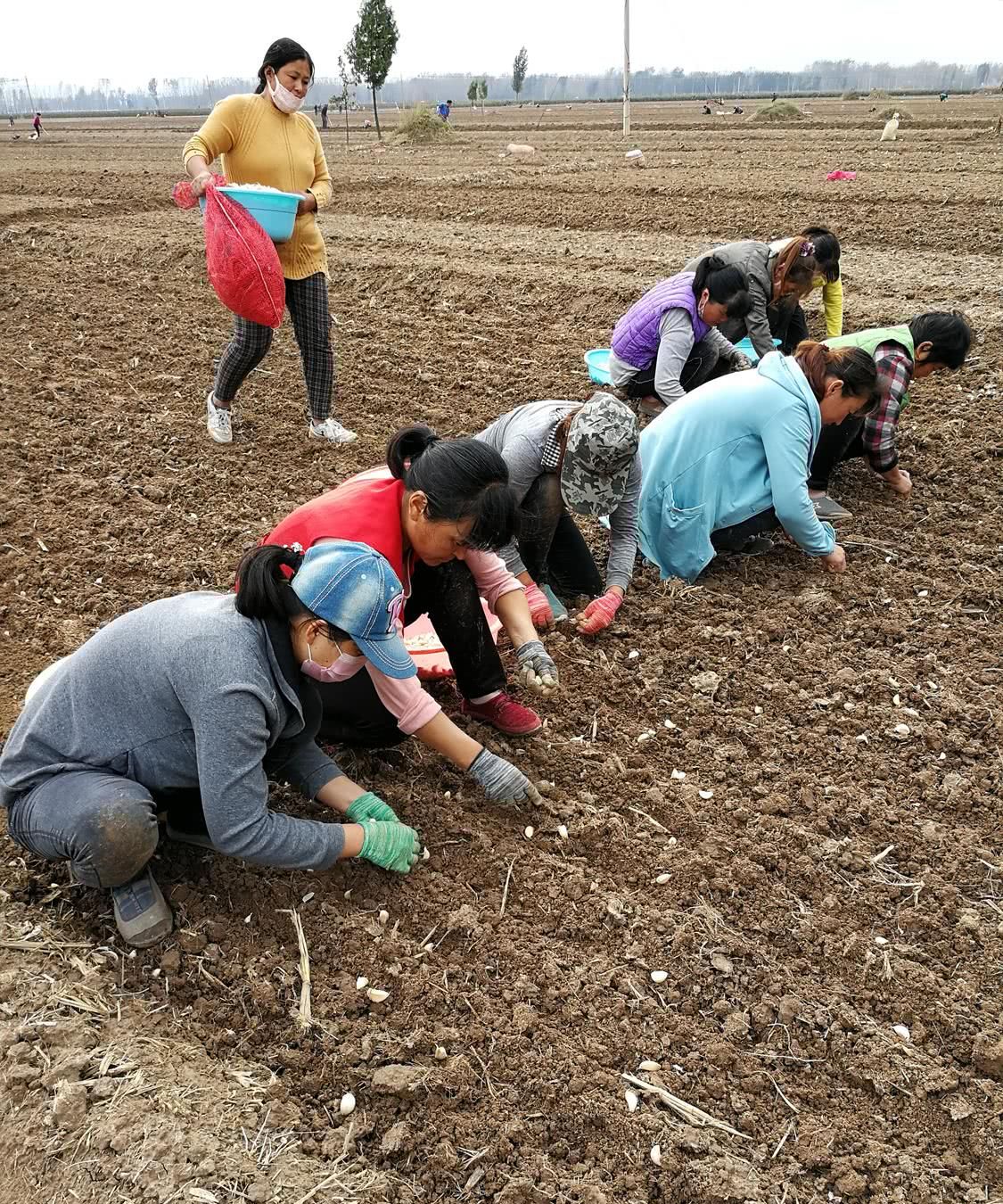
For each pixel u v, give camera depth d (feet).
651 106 215.92
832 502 16.38
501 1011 8.41
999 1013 8.43
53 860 9.55
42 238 35.78
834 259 17.89
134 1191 6.96
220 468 18.07
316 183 17.70
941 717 11.84
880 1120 7.76
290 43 16.38
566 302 26.81
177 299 28.43
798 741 11.59
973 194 37.96
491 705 11.26
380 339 24.95
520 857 9.86
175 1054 7.97
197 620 7.97
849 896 9.57
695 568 14.48
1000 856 9.97
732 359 18.86
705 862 9.82
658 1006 8.51
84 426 19.84
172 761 8.28
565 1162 7.46
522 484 12.25
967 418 18.83
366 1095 7.77
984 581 14.32
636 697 12.25
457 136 96.68
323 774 9.41
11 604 14.03
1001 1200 7.22
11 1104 7.54
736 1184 7.22
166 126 172.86
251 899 9.25
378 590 7.73
